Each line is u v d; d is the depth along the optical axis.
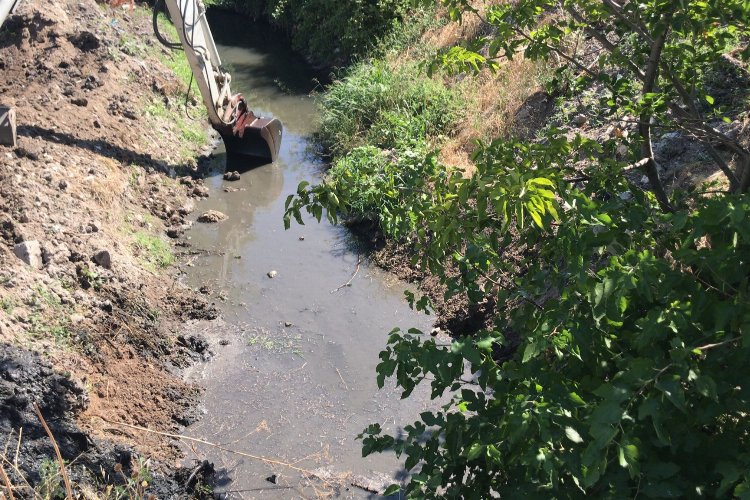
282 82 16.84
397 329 4.41
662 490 3.27
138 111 12.55
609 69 10.09
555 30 5.43
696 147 8.05
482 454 4.00
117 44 13.87
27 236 8.34
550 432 3.46
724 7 4.39
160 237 10.31
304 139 13.86
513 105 11.59
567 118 9.89
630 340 3.82
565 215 4.16
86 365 7.37
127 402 7.32
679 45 5.20
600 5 5.26
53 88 11.82
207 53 11.78
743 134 7.73
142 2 17.69
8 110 9.78
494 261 4.66
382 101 13.04
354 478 6.80
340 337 8.59
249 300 9.23
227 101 12.37
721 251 3.51
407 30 15.79
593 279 3.89
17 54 12.54
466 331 8.55
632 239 4.14
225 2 22.45
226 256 10.10
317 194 4.90
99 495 6.20
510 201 3.92
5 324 7.17
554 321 3.93
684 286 3.65
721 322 3.37
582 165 8.16
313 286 9.48
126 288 8.66
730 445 3.51
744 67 8.41
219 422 7.43
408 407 7.61
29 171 9.51
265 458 7.03
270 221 11.00
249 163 12.79
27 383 6.64
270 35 20.28
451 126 12.07
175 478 6.73
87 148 10.83
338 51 17.20
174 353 8.25
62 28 13.13
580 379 4.07
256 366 8.17
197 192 11.66
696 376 3.21
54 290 7.95
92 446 6.52
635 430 3.45
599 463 3.10
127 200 10.54
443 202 4.75
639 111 4.98
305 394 7.79
